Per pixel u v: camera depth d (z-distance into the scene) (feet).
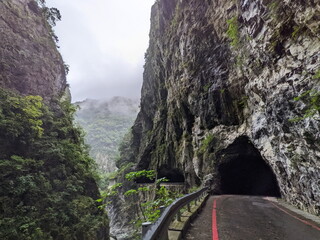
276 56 36.94
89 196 91.76
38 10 139.74
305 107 29.45
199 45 85.51
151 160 149.38
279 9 34.12
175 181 132.77
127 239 124.06
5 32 100.32
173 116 120.06
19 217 50.85
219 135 80.69
